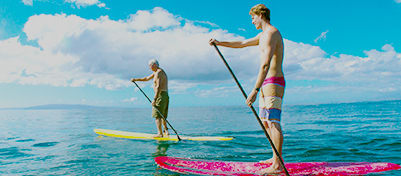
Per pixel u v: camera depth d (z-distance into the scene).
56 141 5.42
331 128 7.29
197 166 2.89
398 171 2.59
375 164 2.81
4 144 5.11
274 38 2.47
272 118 2.55
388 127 7.06
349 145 4.37
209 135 6.22
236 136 5.90
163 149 4.33
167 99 5.78
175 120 12.75
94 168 3.08
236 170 2.69
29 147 4.71
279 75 2.55
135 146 4.66
